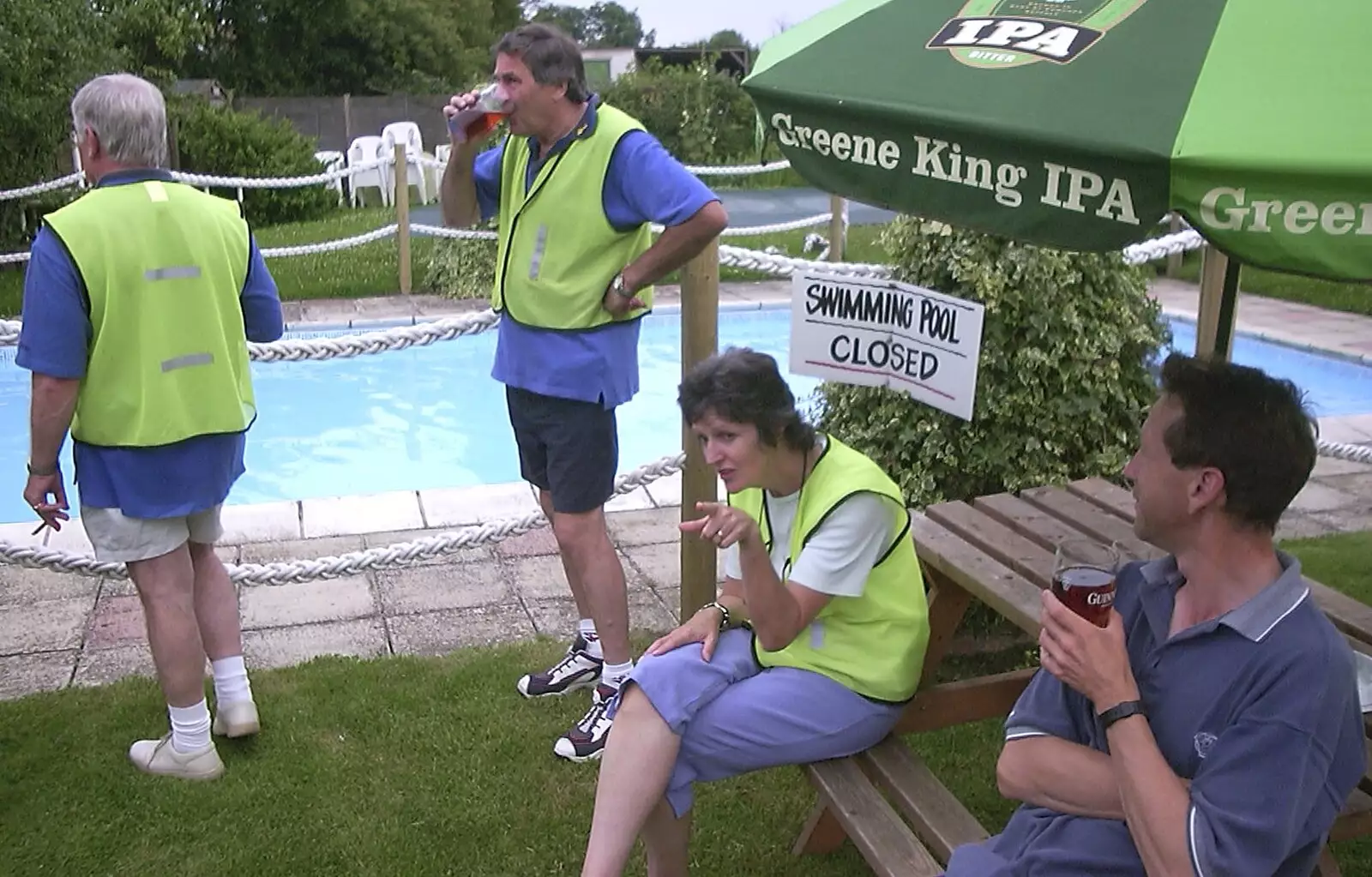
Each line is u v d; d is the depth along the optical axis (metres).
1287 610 1.67
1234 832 1.58
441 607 4.35
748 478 2.42
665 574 4.66
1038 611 2.48
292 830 3.02
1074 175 1.62
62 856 2.91
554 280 3.15
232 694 3.34
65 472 7.35
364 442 8.06
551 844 2.97
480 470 7.60
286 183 10.73
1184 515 1.71
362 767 3.28
